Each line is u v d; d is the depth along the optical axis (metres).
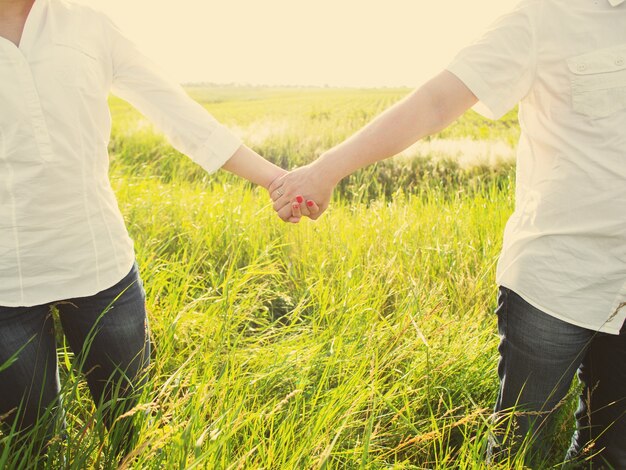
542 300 1.46
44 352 1.50
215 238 3.51
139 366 1.67
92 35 1.43
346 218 4.01
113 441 1.48
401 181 5.51
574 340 1.49
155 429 1.54
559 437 1.97
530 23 1.37
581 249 1.40
